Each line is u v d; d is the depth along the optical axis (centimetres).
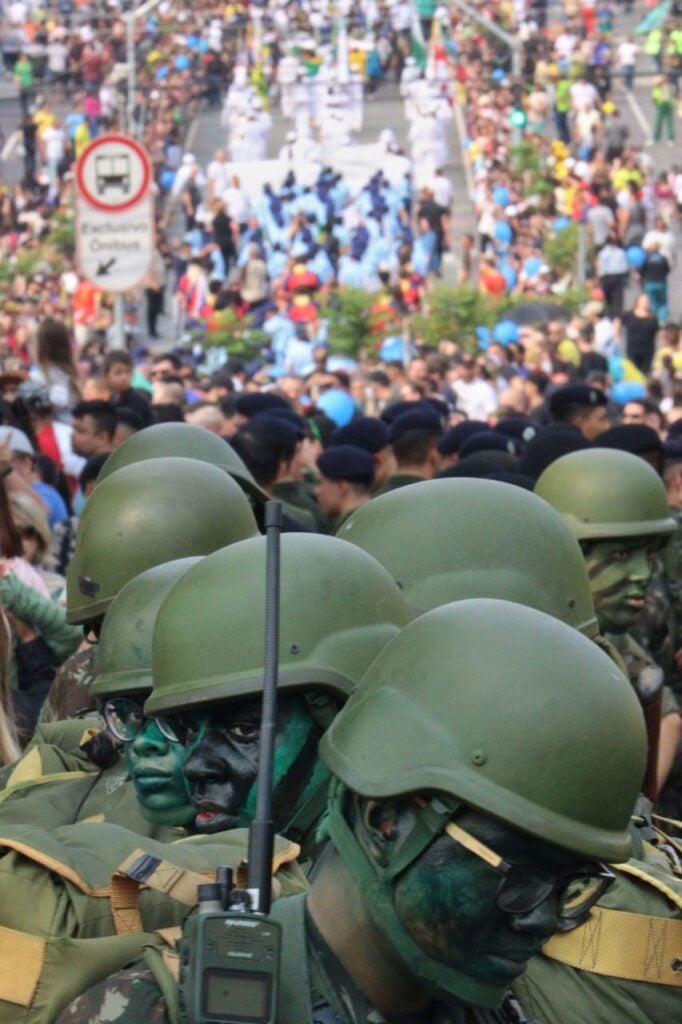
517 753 364
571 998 495
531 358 3127
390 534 614
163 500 686
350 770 372
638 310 3816
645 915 500
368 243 5019
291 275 4569
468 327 3622
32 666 941
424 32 5872
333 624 503
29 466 1292
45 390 1496
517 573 608
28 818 586
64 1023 372
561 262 4491
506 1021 407
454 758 366
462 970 369
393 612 518
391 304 4009
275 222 5131
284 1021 370
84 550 690
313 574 507
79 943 434
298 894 395
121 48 5741
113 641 577
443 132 5594
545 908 368
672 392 2588
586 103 5450
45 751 638
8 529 954
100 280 1762
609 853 364
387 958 376
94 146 1750
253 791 494
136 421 1420
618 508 830
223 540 688
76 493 1584
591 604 632
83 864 461
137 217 1756
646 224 4575
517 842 364
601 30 5734
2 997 430
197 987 346
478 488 621
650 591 971
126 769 594
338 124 5697
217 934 347
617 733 369
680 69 5841
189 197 5159
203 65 5919
